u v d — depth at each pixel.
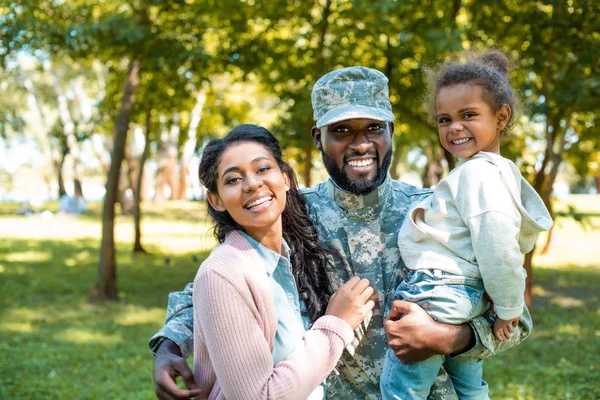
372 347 2.41
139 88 11.67
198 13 9.65
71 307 10.07
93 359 7.33
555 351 7.53
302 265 2.36
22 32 9.05
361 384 2.41
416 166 37.31
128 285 11.79
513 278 2.16
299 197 2.43
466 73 2.42
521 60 8.66
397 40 8.75
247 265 2.04
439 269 2.29
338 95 2.44
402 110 9.05
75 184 30.38
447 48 7.32
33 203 36.06
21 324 8.91
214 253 2.08
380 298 2.44
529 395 5.93
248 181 2.08
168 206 27.14
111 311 9.84
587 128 10.13
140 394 6.07
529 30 8.65
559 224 9.25
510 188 2.27
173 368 2.17
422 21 8.66
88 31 8.91
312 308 2.31
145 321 9.23
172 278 12.53
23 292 11.09
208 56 9.38
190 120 24.55
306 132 9.44
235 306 1.93
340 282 2.46
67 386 6.32
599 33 8.27
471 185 2.26
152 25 9.62
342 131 2.43
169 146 29.34
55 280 12.22
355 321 2.07
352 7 8.59
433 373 2.28
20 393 6.05
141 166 15.52
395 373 2.30
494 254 2.16
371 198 2.49
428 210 2.37
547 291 11.38
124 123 10.43
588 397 5.88
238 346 1.91
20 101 34.50
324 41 9.46
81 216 26.97
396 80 8.83
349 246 2.49
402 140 15.09
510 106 2.46
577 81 8.12
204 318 1.95
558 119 9.23
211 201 2.22
